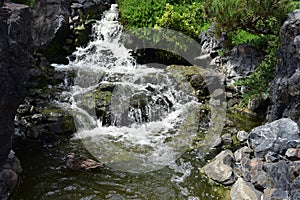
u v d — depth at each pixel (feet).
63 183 17.78
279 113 19.60
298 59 17.38
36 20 28.50
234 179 17.79
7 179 16.61
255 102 23.91
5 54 14.74
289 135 17.83
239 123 23.29
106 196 16.99
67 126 22.07
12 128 16.22
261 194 16.34
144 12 31.50
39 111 22.79
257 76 24.30
